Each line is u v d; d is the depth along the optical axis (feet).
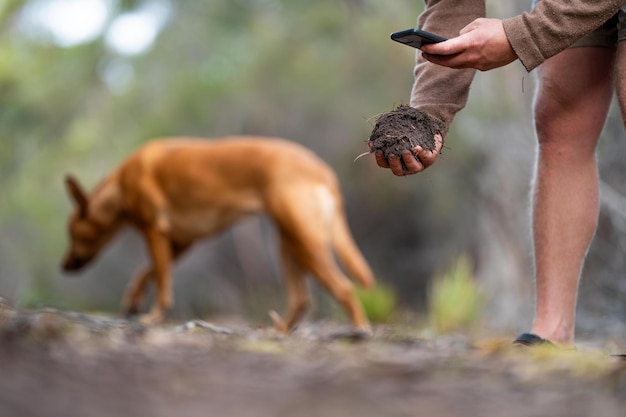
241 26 71.00
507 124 39.99
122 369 6.82
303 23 66.69
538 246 11.50
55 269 79.41
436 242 65.51
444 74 10.87
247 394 6.40
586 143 11.39
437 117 10.71
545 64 11.46
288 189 23.29
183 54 73.87
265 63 67.10
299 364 7.75
